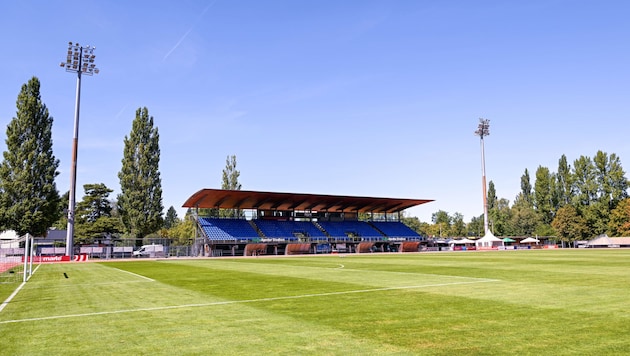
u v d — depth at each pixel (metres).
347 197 69.75
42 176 58.69
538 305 11.84
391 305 12.25
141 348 7.71
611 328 8.82
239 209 75.00
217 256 62.41
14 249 50.22
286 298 14.06
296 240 71.00
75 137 51.78
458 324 9.40
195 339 8.32
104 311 11.84
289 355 7.10
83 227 75.56
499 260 37.44
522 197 128.75
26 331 9.35
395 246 79.38
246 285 18.56
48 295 15.85
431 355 6.99
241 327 9.40
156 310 11.88
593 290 15.04
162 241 72.19
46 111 60.16
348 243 74.94
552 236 103.94
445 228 149.00
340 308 11.84
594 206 98.69
